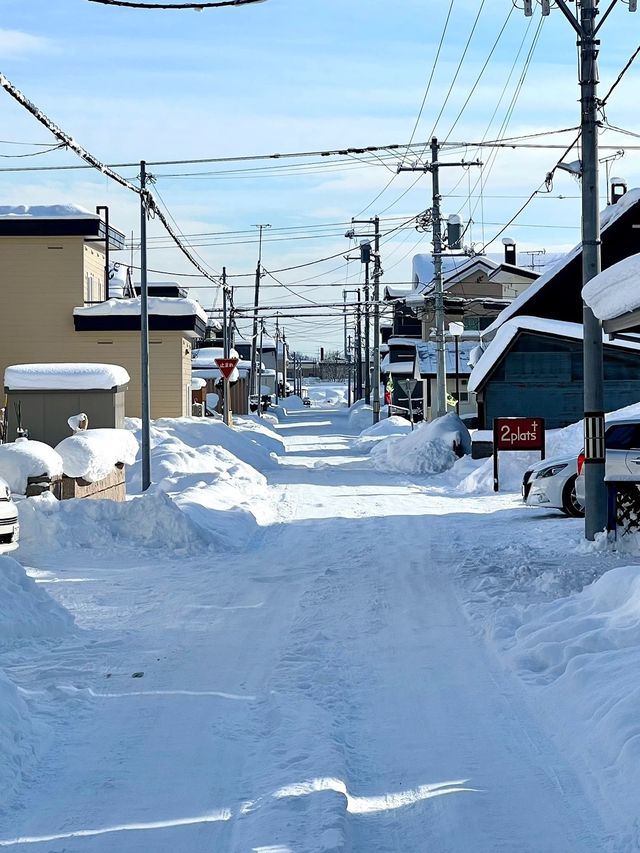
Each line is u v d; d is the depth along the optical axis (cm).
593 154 1903
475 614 1258
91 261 4944
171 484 2861
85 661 1048
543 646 1015
